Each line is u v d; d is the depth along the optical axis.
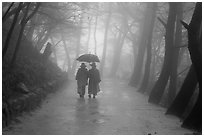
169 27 17.48
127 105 16.06
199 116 10.67
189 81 13.73
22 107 11.66
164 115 13.64
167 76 17.70
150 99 17.80
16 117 10.73
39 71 19.16
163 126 11.13
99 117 12.25
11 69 14.49
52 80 20.84
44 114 12.30
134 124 11.24
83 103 15.88
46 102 15.20
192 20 10.87
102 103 16.28
